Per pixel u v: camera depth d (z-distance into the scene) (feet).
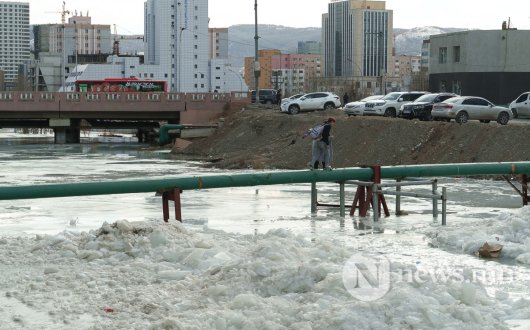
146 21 643.45
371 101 181.16
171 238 50.03
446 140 138.82
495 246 54.24
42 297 39.40
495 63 250.37
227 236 57.31
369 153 147.54
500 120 148.77
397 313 31.76
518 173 82.33
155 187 69.26
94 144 258.98
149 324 33.73
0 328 34.50
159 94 256.73
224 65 607.78
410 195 75.10
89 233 53.83
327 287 35.42
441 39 268.82
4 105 252.21
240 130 196.34
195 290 38.78
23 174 143.33
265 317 32.58
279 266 38.50
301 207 90.79
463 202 94.99
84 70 572.10
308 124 181.78
